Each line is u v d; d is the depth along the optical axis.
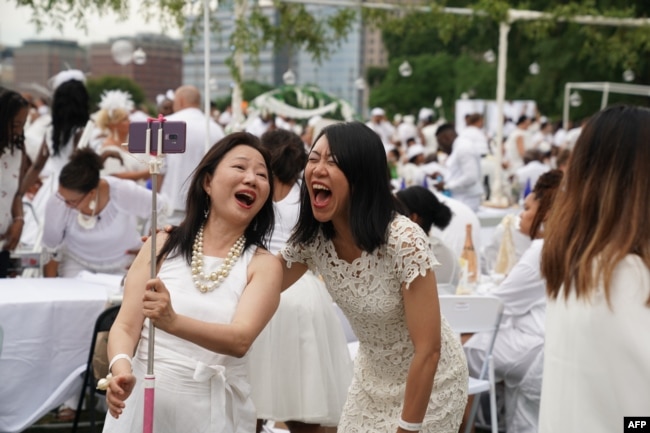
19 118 6.16
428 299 3.16
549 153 17.30
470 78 37.62
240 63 10.00
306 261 3.44
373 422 3.45
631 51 14.22
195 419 3.20
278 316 4.48
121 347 3.16
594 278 2.55
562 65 27.41
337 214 3.20
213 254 3.32
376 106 41.09
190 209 3.35
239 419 3.34
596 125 2.66
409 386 3.23
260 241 3.38
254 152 3.34
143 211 6.08
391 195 3.22
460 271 6.23
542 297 5.59
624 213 2.56
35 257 6.33
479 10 12.35
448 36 12.51
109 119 8.43
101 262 6.09
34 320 5.14
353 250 3.26
